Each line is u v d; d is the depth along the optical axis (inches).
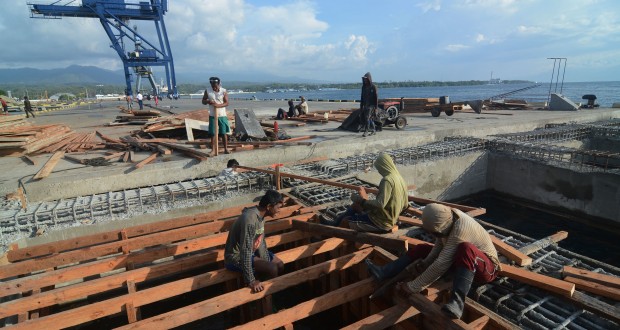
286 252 176.4
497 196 457.7
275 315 133.6
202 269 253.1
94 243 200.7
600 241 353.7
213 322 216.2
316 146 386.9
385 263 172.1
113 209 248.1
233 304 141.9
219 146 382.3
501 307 137.1
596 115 660.7
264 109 1022.4
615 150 484.1
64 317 130.0
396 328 155.6
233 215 236.7
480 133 512.7
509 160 436.1
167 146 377.1
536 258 168.9
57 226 228.7
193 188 274.2
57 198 267.9
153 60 1796.3
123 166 312.5
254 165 353.1
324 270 162.7
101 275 223.5
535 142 460.4
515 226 394.3
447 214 125.2
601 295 133.2
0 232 210.1
